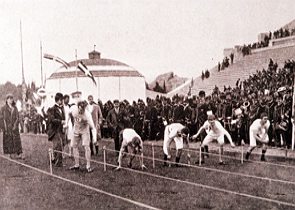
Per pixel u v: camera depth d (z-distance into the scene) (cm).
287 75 1805
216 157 1373
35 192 975
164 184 1005
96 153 1516
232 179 1047
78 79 2183
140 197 897
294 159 1266
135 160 1364
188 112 1662
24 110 2534
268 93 1688
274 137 1479
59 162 1272
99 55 2027
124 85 2122
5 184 1051
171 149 1608
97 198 902
